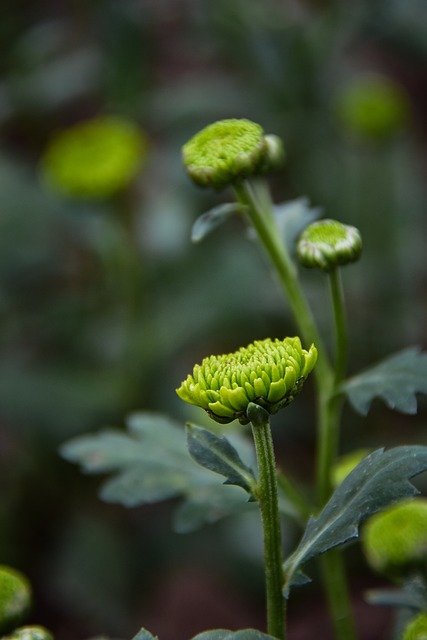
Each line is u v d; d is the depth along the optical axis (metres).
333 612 0.52
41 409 0.98
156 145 1.29
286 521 0.88
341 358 0.52
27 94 1.20
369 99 1.14
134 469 0.55
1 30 1.29
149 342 1.01
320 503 0.53
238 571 0.94
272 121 1.21
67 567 0.96
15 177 1.13
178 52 1.55
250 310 1.06
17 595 0.49
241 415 0.45
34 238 1.11
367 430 1.04
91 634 0.99
